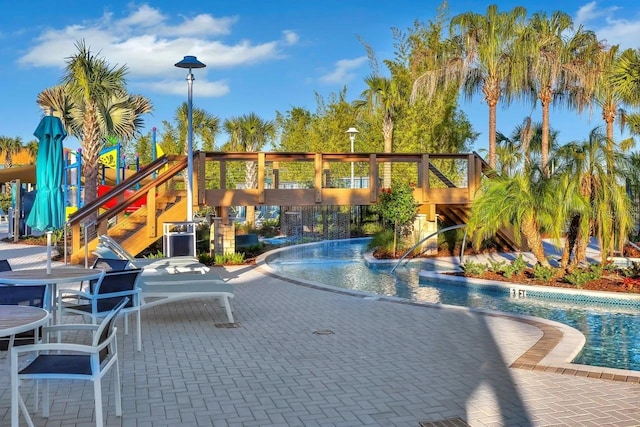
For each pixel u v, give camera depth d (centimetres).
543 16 2367
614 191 1114
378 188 1683
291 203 1612
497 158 3066
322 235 2409
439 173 1886
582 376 524
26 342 438
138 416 425
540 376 524
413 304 918
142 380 514
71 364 385
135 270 597
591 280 1126
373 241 1919
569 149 1145
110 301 602
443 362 574
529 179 1180
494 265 1291
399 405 449
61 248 1820
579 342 652
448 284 1248
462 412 433
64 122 2000
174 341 669
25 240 2319
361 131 3145
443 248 1827
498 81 2273
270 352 618
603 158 1123
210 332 718
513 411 435
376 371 544
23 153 4862
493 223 1189
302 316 822
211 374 534
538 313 942
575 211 1158
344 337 689
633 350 702
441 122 2812
